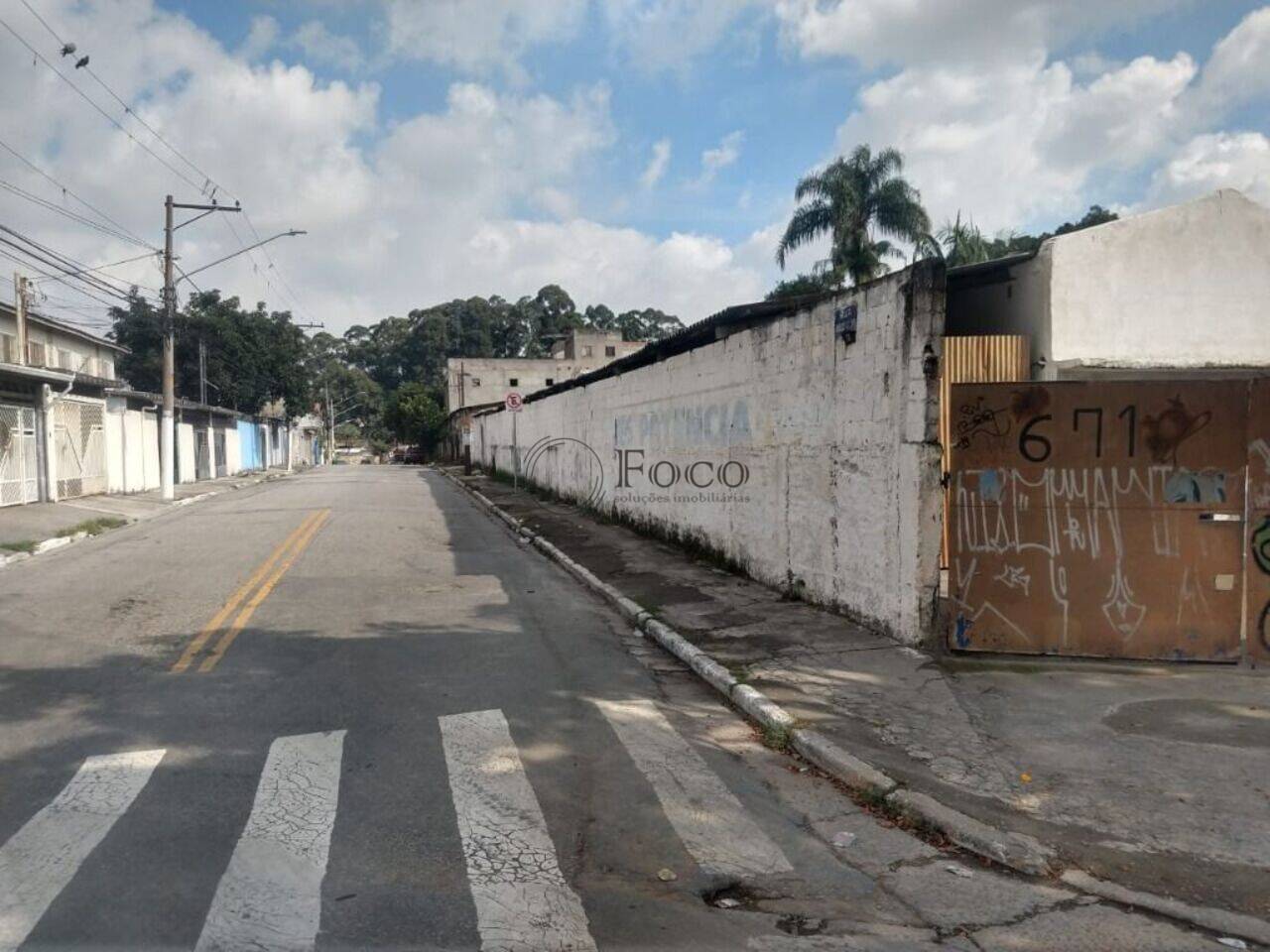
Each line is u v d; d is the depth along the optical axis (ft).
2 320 97.71
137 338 147.64
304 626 28.27
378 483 109.70
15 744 17.47
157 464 94.07
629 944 10.98
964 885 12.82
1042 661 23.00
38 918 11.16
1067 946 11.18
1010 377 28.78
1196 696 20.26
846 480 27.73
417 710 19.85
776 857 13.60
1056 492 23.04
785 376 32.22
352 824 14.08
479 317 343.05
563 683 22.35
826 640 25.53
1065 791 15.39
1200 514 22.59
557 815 14.70
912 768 16.46
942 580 25.94
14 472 62.75
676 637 26.18
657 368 47.98
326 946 10.70
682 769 17.04
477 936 11.02
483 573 39.60
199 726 18.58
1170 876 12.76
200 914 11.32
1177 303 28.32
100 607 30.99
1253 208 28.58
